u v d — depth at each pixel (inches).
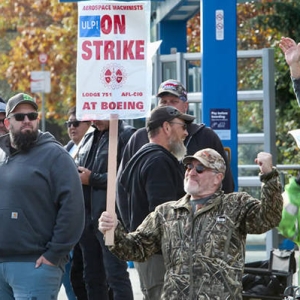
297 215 589.6
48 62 2266.2
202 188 480.4
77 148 721.0
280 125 1535.4
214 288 470.6
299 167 911.7
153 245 494.0
